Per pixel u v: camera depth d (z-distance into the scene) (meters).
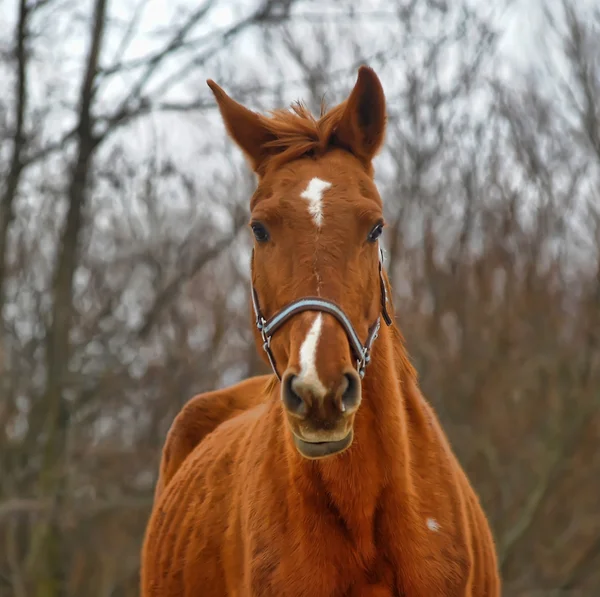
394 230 14.22
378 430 3.56
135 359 13.58
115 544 13.73
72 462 12.93
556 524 15.04
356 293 3.36
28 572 12.36
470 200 14.76
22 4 11.70
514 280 14.98
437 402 14.28
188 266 14.09
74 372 12.52
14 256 14.19
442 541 3.65
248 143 4.01
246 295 15.27
